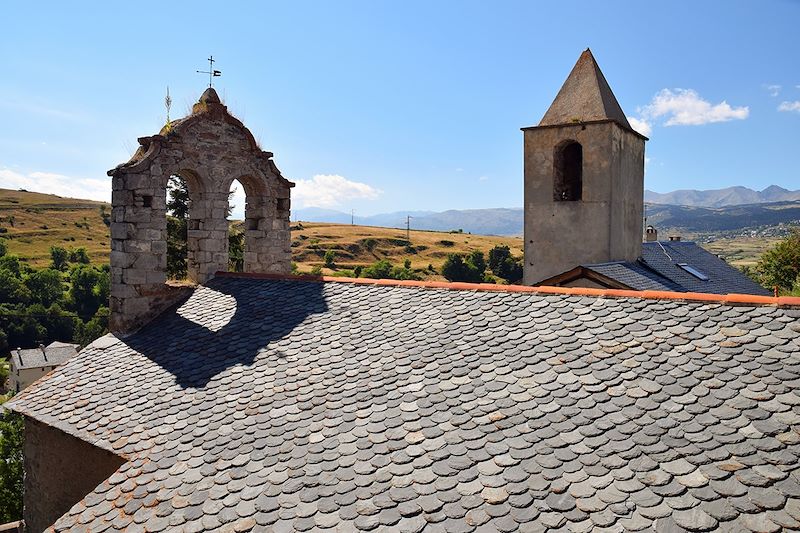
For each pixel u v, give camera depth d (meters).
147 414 7.95
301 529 5.07
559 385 6.30
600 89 17.39
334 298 10.23
